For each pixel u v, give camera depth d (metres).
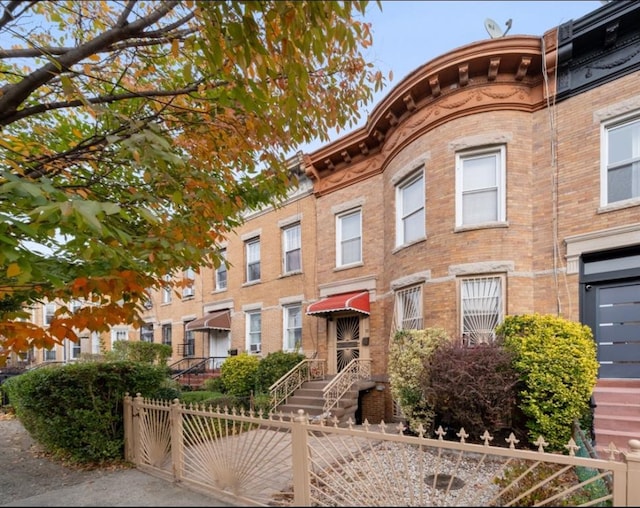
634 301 7.36
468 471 5.12
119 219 5.12
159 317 21.03
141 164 4.07
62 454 6.61
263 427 6.52
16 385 7.27
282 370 11.30
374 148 11.82
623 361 7.35
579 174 7.94
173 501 3.94
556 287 7.94
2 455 7.05
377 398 10.43
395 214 10.52
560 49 8.01
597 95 7.87
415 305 9.59
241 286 16.17
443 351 6.70
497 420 6.06
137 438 5.88
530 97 8.62
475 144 8.65
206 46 3.85
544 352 6.14
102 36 4.08
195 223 4.98
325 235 13.09
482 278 8.39
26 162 4.39
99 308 4.09
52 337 3.81
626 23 7.54
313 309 11.80
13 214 3.98
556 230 8.09
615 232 7.36
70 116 5.69
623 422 6.13
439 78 8.98
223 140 5.17
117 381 6.42
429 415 7.00
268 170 5.96
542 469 4.58
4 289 3.94
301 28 3.66
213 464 4.44
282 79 4.62
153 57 4.75
